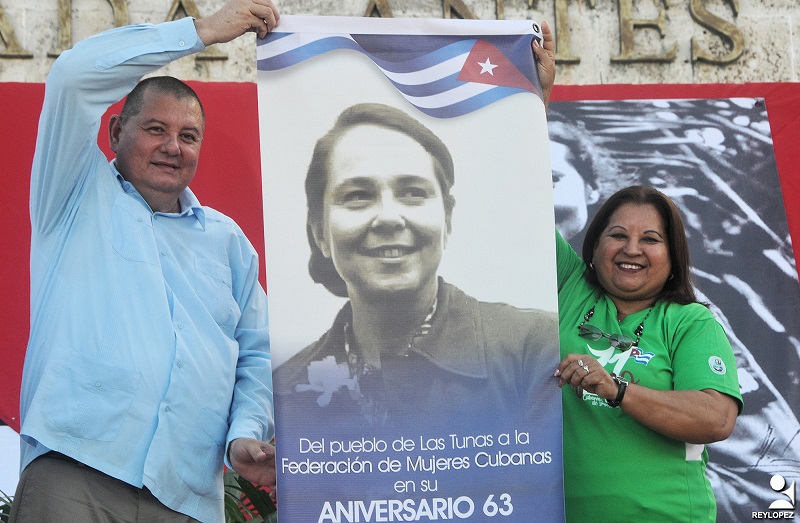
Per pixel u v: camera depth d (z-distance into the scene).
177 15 5.85
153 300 3.56
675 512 3.51
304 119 3.45
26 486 3.38
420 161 3.46
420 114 3.48
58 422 3.36
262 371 3.82
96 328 3.46
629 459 3.54
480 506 3.33
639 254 3.71
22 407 3.56
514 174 3.48
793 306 5.52
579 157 5.63
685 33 6.10
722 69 6.08
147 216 3.69
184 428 3.52
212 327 3.68
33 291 3.63
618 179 5.62
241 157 5.63
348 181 3.43
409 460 3.33
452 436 3.35
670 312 3.74
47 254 3.61
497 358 3.39
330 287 3.38
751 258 5.57
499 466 3.35
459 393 3.37
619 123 5.69
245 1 3.47
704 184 5.65
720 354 3.62
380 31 3.51
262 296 3.98
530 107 3.53
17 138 5.39
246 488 4.31
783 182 5.70
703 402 3.48
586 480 3.56
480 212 3.46
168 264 3.67
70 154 3.53
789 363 5.43
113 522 3.38
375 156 3.45
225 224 3.93
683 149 5.69
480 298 3.42
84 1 5.79
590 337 3.70
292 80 3.46
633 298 3.79
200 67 5.91
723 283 5.52
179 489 3.49
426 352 3.38
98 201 3.62
